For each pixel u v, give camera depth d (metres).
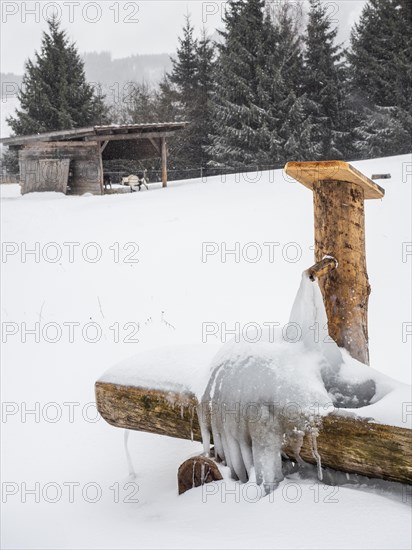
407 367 6.26
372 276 9.05
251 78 34.25
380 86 35.06
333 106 35.19
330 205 3.79
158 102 41.53
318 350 3.50
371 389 3.43
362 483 3.19
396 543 2.63
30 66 39.12
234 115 33.28
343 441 3.07
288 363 3.40
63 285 9.84
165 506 3.59
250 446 3.37
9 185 27.56
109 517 3.71
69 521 3.75
